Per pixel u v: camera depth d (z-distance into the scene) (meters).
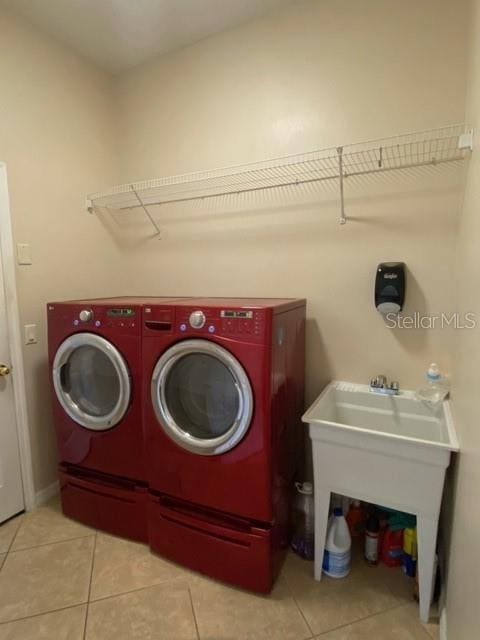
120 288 2.55
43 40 1.98
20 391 1.92
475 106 1.16
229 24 1.96
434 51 1.54
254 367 1.33
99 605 1.40
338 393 1.82
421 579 1.31
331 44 1.74
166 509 1.59
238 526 1.46
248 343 1.33
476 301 0.94
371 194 1.73
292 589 1.47
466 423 1.03
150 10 1.83
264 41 1.90
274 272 2.02
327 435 1.41
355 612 1.36
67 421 1.83
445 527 1.43
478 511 0.79
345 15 1.69
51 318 1.80
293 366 1.66
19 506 1.95
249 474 1.40
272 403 1.37
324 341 1.92
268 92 1.92
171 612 1.37
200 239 2.24
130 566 1.60
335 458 1.42
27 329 1.95
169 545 1.61
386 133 1.66
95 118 2.32
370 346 1.81
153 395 1.55
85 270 2.29
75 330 1.73
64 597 1.44
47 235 2.04
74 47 2.13
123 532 1.77
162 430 1.55
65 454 1.88
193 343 1.43
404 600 1.41
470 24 1.41
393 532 1.59
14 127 1.85
